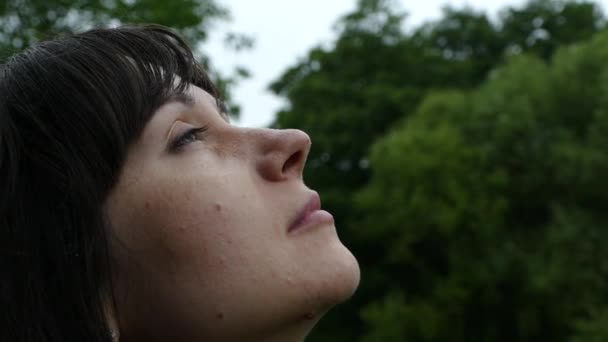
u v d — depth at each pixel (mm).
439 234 16766
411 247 17547
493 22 25844
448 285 16016
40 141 1212
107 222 1175
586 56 16875
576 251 14414
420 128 18219
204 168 1191
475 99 18422
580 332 13969
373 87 22344
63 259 1172
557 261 14492
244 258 1146
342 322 19312
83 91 1218
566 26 25188
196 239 1151
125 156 1193
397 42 23672
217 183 1181
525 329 15180
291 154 1254
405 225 16766
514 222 16672
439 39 25578
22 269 1181
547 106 16750
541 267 14953
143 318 1177
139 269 1168
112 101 1207
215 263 1146
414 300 17031
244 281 1138
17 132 1221
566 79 16750
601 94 16234
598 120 15406
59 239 1177
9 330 1172
